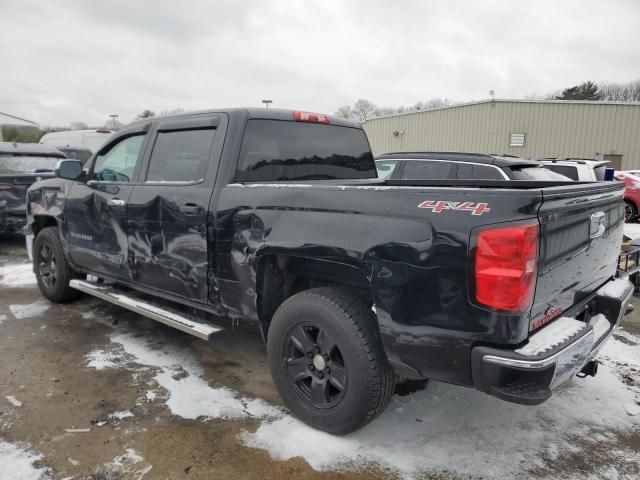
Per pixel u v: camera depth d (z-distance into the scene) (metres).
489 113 26.00
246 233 3.05
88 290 4.54
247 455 2.67
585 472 2.58
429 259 2.29
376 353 2.59
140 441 2.79
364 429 2.91
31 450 2.69
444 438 2.85
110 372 3.64
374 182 3.83
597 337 2.77
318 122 3.92
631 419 3.09
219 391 3.38
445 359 2.31
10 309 5.08
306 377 2.89
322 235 2.67
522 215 2.11
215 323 3.61
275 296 3.15
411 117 28.61
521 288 2.10
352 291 2.86
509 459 2.68
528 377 2.13
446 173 6.90
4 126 36.19
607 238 3.04
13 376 3.56
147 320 4.77
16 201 8.20
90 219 4.41
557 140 25.11
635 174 14.97
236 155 3.29
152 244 3.73
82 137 17.20
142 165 3.94
